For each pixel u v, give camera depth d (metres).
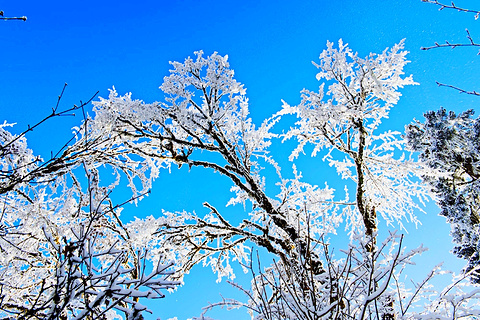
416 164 7.66
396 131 8.12
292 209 7.37
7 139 4.60
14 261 4.42
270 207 7.19
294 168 7.67
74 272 2.82
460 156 11.66
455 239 10.85
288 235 6.95
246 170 7.41
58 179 5.09
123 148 6.55
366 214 7.22
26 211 4.46
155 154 7.29
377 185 8.01
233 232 7.70
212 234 7.72
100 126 5.86
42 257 4.62
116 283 2.86
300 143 8.08
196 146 7.34
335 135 7.54
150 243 7.02
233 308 4.96
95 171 5.14
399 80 7.11
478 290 3.64
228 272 8.26
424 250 3.88
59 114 2.99
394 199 8.20
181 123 7.00
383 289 3.12
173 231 7.33
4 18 2.16
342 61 7.31
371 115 7.60
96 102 6.38
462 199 10.88
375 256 3.92
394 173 7.99
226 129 7.74
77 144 5.04
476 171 11.49
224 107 7.45
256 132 7.86
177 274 7.23
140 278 2.88
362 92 7.32
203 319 4.07
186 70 7.20
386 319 4.19
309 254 3.68
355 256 4.23
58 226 4.59
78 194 5.09
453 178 11.54
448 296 3.81
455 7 2.49
